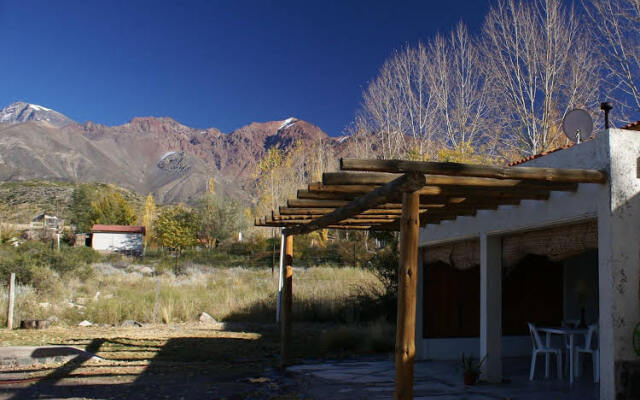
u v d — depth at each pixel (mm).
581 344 9047
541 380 7664
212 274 30359
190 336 13305
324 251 39219
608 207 5258
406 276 4672
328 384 7566
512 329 9906
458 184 4914
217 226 54688
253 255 41812
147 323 16094
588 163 5648
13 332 13070
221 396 6801
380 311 14898
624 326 5176
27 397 6574
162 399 6598
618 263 5223
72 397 6594
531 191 5938
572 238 6074
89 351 10508
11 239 39375
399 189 4656
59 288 18828
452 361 9781
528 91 25562
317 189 5434
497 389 7023
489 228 7496
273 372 8789
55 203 87875
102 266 32656
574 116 7410
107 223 63219
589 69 23953
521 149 25953
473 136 27672
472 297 10539
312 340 12945
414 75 30922
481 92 27812
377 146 32688
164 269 33469
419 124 30375
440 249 9438
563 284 10273
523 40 25672
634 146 5410
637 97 21062
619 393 5094
